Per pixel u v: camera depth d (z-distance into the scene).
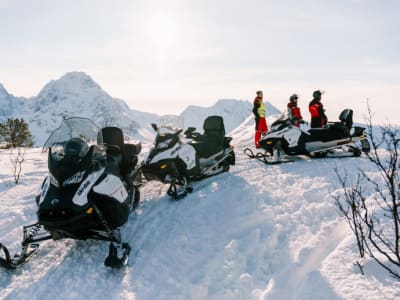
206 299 3.42
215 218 5.26
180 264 4.09
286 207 5.39
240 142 15.00
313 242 4.20
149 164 6.11
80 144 4.14
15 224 5.40
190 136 7.41
